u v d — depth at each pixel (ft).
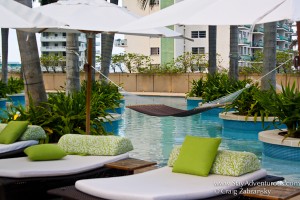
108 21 24.20
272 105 32.19
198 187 15.58
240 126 41.68
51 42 187.83
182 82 100.48
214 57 67.72
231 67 60.44
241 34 146.20
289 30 174.09
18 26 16.70
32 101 30.12
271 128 40.32
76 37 38.91
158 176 17.33
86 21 23.72
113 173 19.88
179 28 139.03
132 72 109.91
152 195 14.43
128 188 15.44
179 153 18.45
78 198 15.15
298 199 18.60
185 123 49.60
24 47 30.19
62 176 18.43
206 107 22.02
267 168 27.32
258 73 91.50
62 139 22.11
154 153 31.86
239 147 34.71
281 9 15.51
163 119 53.36
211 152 17.49
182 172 17.74
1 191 17.30
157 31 26.11
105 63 57.36
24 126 25.02
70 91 38.50
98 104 37.86
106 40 57.26
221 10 16.88
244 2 16.98
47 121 29.53
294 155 29.25
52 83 110.93
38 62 30.63
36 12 18.02
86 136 21.84
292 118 30.12
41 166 18.93
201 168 17.21
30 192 17.88
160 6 138.51
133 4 143.84
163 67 104.58
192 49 144.66
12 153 23.41
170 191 15.02
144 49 147.64
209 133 42.06
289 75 85.56
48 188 18.20
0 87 70.95
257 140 37.96
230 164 17.03
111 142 21.12
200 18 16.55
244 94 42.39
